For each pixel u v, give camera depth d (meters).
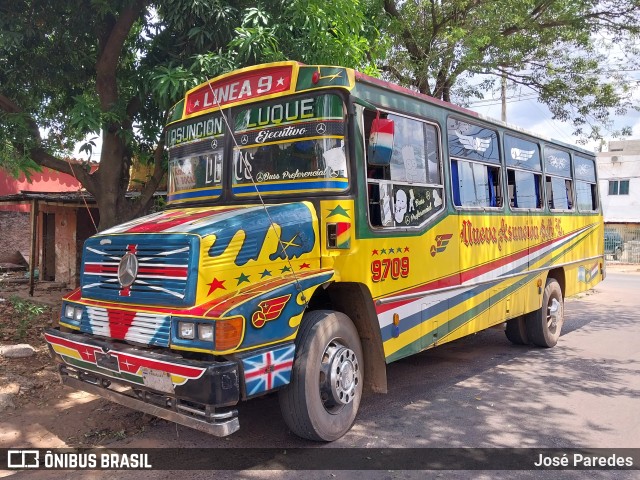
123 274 4.24
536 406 5.58
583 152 10.12
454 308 6.00
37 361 6.58
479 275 6.50
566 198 9.39
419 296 5.39
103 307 4.31
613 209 36.25
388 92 5.16
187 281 3.84
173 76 6.88
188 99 5.64
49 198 11.91
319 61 7.52
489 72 14.23
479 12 12.84
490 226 6.78
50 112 9.30
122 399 4.17
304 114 4.70
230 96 5.20
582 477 4.00
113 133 8.17
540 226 8.20
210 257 3.90
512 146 7.53
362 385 4.85
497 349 8.38
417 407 5.52
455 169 6.16
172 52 7.84
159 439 4.58
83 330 4.50
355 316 4.87
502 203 7.14
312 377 4.26
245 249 4.07
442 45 13.25
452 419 5.17
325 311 4.55
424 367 7.21
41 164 8.38
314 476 3.94
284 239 4.30
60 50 8.51
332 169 4.54
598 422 5.13
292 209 4.41
